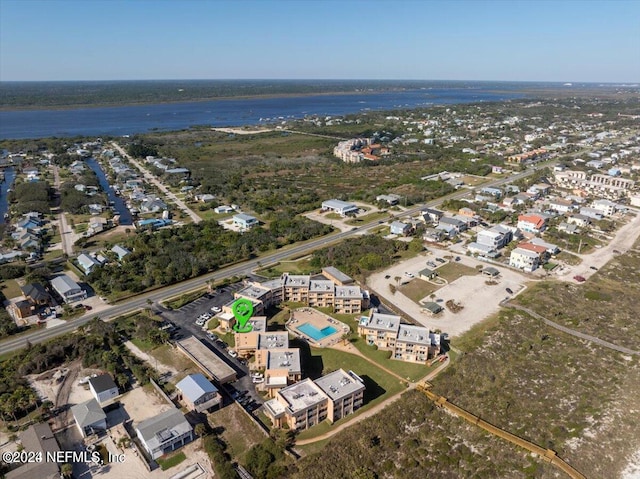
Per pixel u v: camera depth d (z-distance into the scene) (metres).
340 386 123.06
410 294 188.00
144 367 139.75
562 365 143.00
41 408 122.50
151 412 122.75
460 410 122.38
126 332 158.88
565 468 105.69
